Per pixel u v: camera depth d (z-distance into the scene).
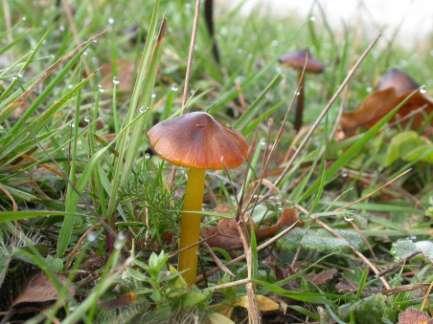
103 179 0.18
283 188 0.25
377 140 0.30
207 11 0.36
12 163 0.20
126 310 0.16
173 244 0.19
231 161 0.16
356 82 0.40
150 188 0.20
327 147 0.28
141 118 0.18
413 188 0.30
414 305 0.18
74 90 0.19
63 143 0.20
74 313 0.13
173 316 0.16
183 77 0.37
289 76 0.39
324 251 0.22
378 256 0.23
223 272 0.19
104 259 0.18
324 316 0.18
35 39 0.35
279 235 0.19
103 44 0.37
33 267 0.17
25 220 0.19
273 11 0.59
